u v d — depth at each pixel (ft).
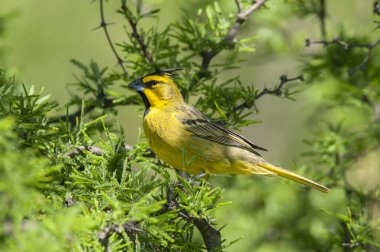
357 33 51.72
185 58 40.81
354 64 49.62
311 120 52.70
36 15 69.21
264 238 48.49
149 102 37.63
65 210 23.50
